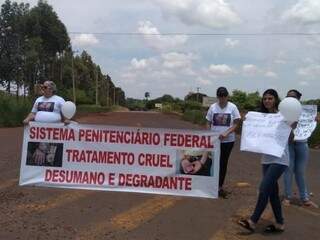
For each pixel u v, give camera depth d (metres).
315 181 13.55
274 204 8.09
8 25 79.19
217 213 9.16
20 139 24.67
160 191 10.22
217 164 10.06
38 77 84.69
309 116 10.01
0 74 78.12
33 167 10.62
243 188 11.72
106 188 10.41
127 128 10.23
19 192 10.28
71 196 10.10
